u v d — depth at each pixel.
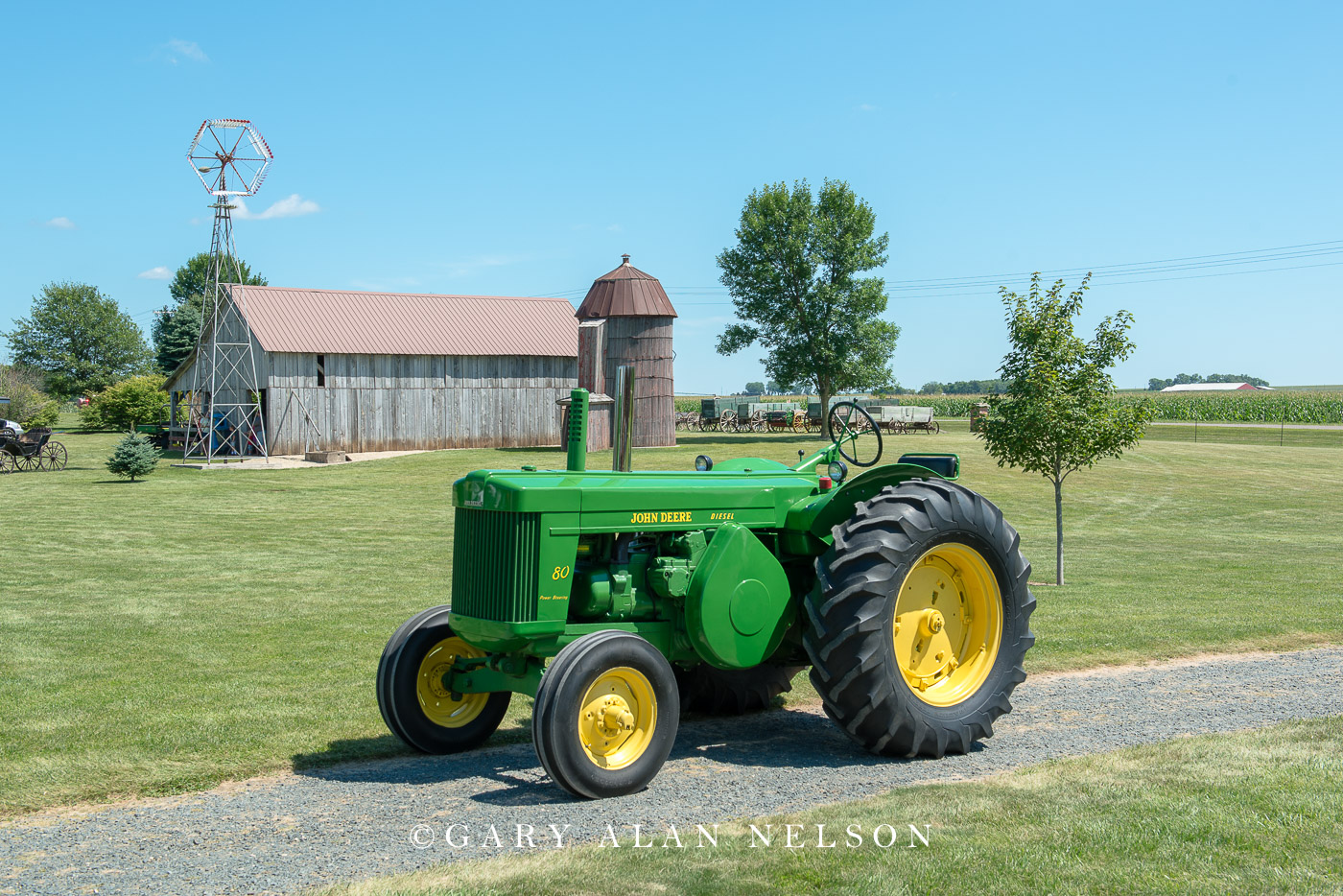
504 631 5.78
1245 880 4.05
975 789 5.35
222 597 12.83
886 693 6.14
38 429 35.69
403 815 5.19
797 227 56.69
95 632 10.42
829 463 7.79
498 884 4.11
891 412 60.22
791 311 57.97
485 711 6.69
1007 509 28.30
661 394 47.69
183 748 6.36
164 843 4.80
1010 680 6.79
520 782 5.85
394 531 20.73
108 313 84.31
